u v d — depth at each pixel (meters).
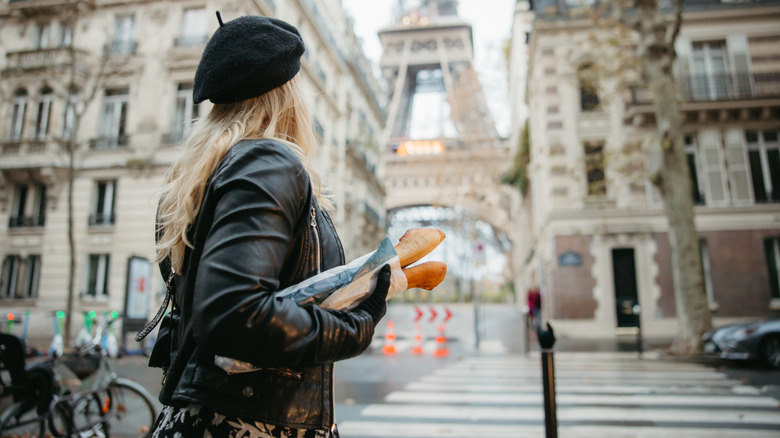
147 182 17.53
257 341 0.78
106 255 17.80
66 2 14.50
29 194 18.55
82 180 18.02
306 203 0.99
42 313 16.25
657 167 12.41
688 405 6.19
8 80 18.73
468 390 7.39
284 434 0.96
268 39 1.04
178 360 0.98
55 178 18.05
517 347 13.60
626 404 6.27
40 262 18.12
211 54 1.04
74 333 15.92
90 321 12.67
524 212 32.41
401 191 50.00
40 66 18.28
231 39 1.04
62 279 17.55
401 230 1.17
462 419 5.62
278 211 0.87
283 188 0.90
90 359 4.30
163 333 1.19
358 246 33.03
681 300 11.61
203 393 0.91
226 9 17.80
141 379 8.05
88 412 4.33
